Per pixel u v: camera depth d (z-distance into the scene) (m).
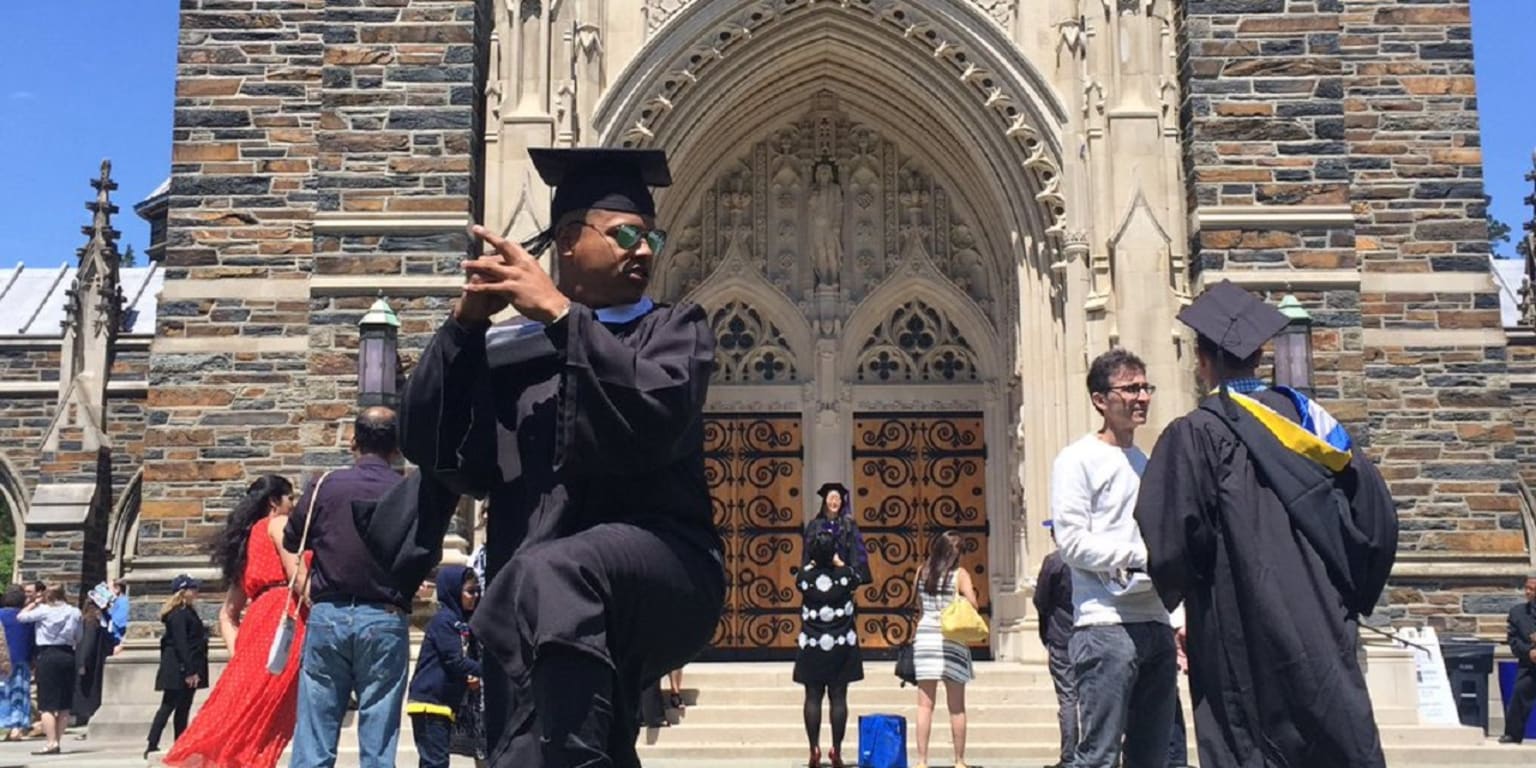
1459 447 17.64
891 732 12.42
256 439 17.06
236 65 17.83
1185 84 16.80
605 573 3.05
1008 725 15.43
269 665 7.45
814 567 13.20
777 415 20.72
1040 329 17.47
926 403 20.72
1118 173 16.67
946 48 17.53
